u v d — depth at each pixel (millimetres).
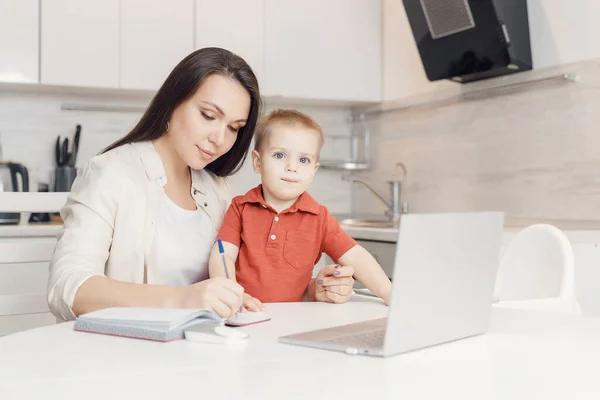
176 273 1565
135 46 3080
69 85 2977
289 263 1526
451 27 2883
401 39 3533
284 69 3402
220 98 1440
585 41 2625
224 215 1719
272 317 1223
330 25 3516
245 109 1498
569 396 734
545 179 2805
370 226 3238
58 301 1250
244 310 1265
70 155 3230
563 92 2721
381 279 1452
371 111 3805
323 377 799
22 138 3217
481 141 3123
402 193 3568
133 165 1534
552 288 1709
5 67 2877
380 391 742
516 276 1818
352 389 749
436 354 932
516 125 2939
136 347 956
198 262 1600
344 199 3977
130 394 726
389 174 3715
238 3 3279
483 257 1053
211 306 1113
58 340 1006
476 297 1056
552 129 2771
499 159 3029
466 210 3211
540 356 926
